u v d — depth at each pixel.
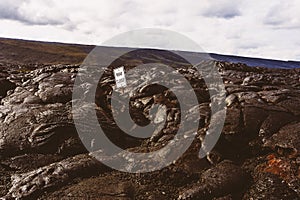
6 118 12.30
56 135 11.20
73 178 9.13
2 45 81.94
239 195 8.69
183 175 9.22
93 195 8.30
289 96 12.91
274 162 9.69
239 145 10.64
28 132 11.41
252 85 14.80
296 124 11.01
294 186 8.66
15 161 10.38
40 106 13.01
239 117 11.33
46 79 15.64
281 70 20.75
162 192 8.80
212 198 8.55
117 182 8.98
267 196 8.45
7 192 8.88
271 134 10.74
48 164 10.27
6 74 18.11
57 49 85.62
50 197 8.30
